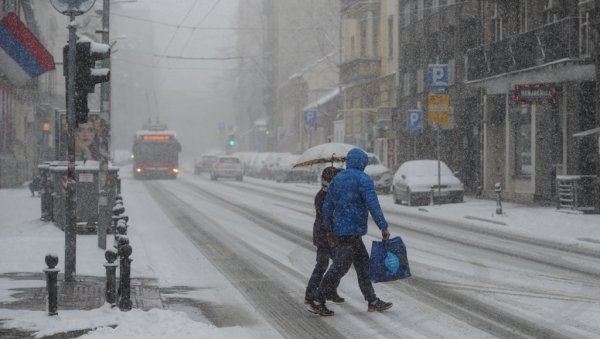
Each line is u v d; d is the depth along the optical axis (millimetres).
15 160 49062
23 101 54250
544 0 35250
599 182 28812
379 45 60438
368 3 60250
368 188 10906
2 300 11234
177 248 18922
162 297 12359
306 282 13969
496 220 26625
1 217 26250
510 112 38062
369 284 11180
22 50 11836
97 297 11617
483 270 15234
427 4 50375
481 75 37219
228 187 54156
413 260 16688
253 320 10664
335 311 11273
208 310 11383
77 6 12828
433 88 34156
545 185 35062
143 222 26062
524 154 37375
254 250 18609
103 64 19219
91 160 22750
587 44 30672
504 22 39031
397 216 29469
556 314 10836
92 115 23266
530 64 32969
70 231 13086
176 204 35500
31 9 46969
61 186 21953
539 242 20531
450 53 46531
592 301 11844
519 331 9773
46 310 10172
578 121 32688
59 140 25000
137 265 15320
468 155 44531
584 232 22766
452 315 10836
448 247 19156
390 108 56156
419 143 51594
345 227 10906
